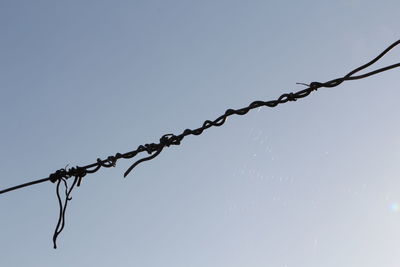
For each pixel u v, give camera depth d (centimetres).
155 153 651
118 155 668
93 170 675
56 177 678
